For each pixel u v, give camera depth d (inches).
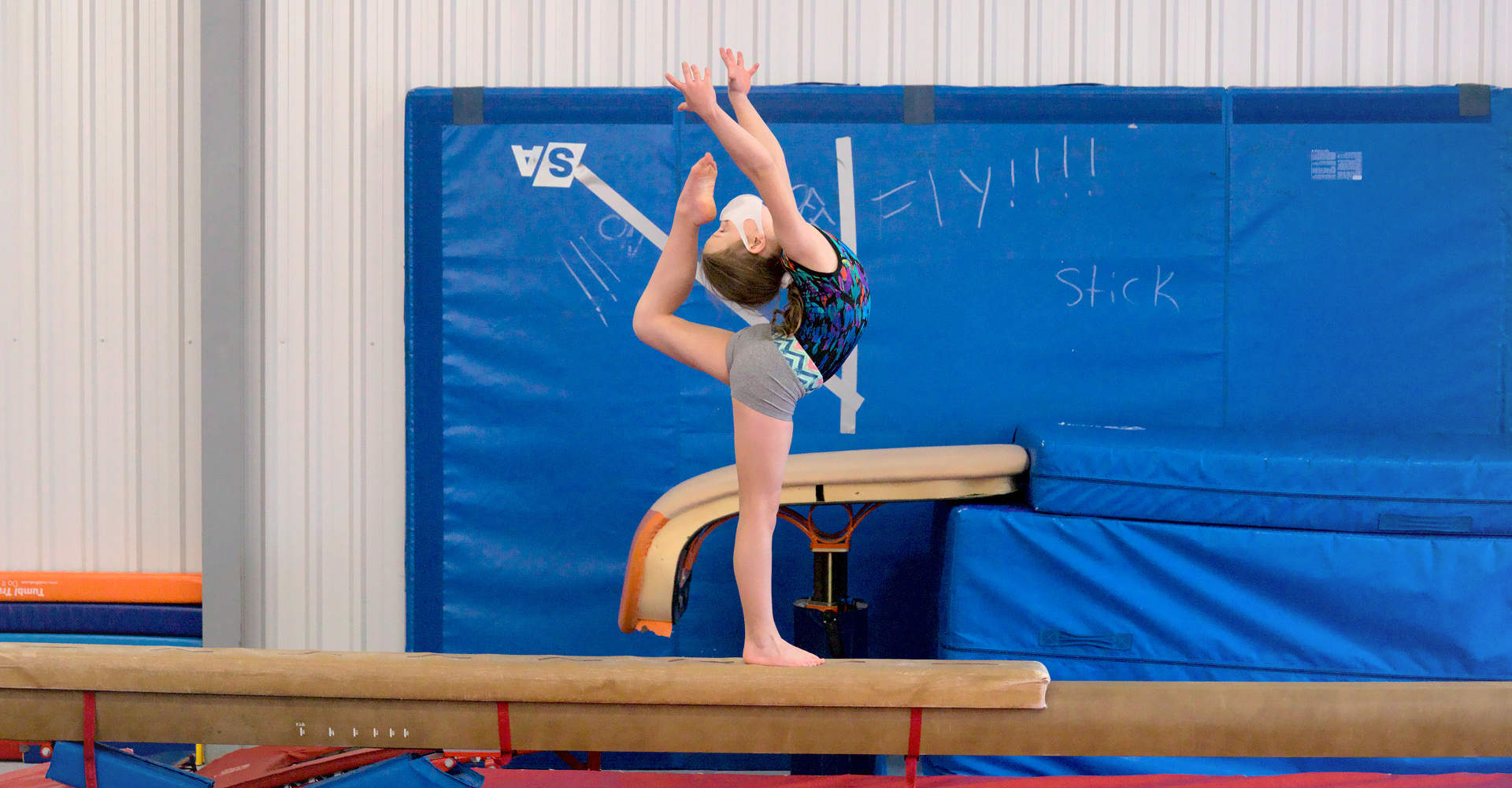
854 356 145.0
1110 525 113.6
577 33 147.1
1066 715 84.5
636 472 146.1
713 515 117.6
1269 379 142.9
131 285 148.3
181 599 148.3
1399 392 141.9
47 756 138.7
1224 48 144.6
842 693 83.5
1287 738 84.3
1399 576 108.8
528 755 145.2
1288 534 111.0
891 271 144.4
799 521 127.0
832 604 125.4
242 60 142.6
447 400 145.6
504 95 143.9
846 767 136.2
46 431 149.9
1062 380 144.2
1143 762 113.3
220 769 115.4
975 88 143.1
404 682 86.0
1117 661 113.3
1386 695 84.4
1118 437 121.2
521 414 146.0
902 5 146.0
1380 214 141.3
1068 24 145.4
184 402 149.3
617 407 145.8
